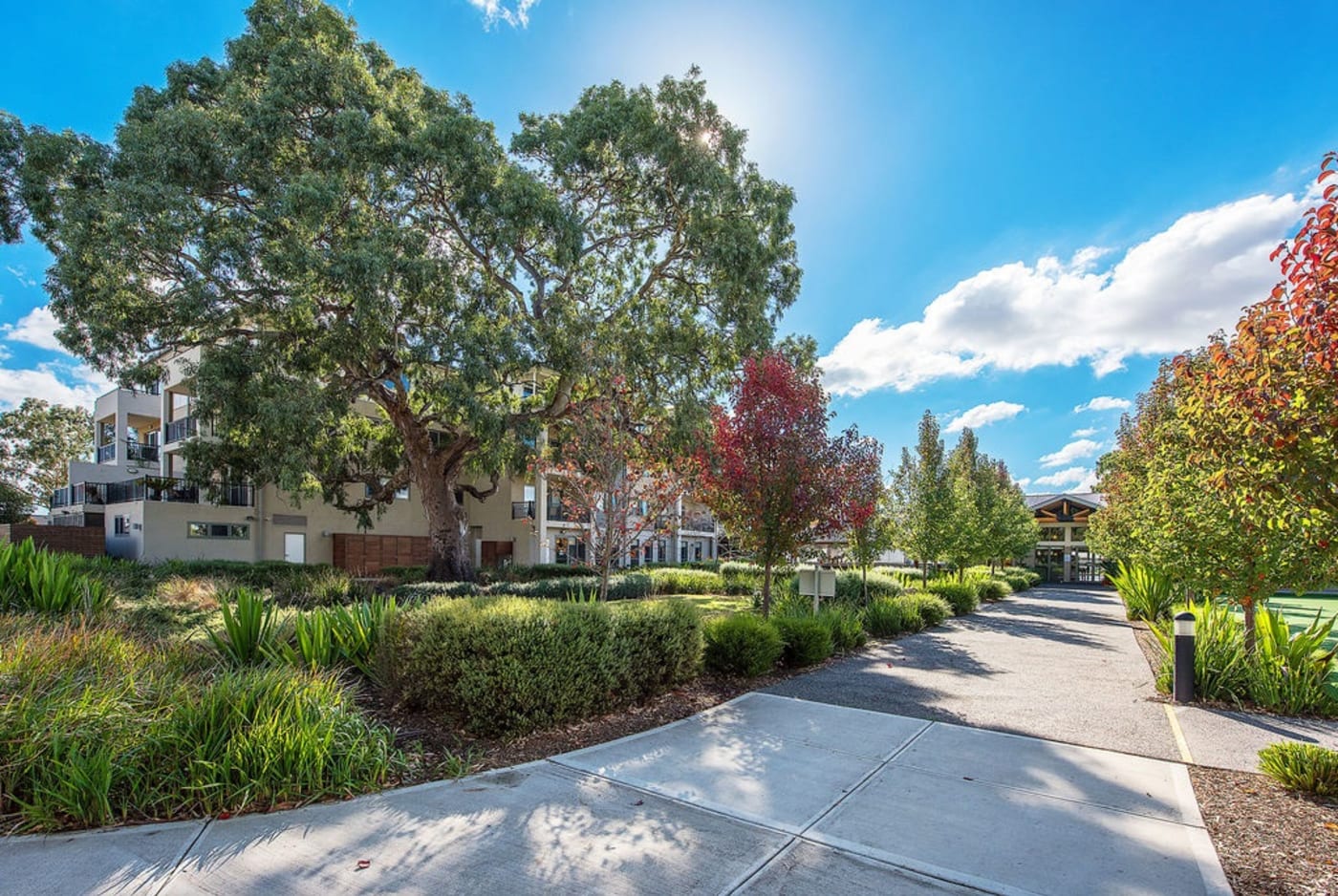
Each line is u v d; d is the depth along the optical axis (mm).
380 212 15320
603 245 19438
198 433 22781
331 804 4004
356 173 14531
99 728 4016
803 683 7699
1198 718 6188
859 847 3510
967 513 20719
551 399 18422
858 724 5918
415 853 3383
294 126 14711
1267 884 3150
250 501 26281
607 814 3908
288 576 18234
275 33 15578
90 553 25531
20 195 14406
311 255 12727
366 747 4484
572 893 3016
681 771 4656
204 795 3885
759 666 7852
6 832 3535
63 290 13766
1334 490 3141
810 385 10266
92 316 13500
